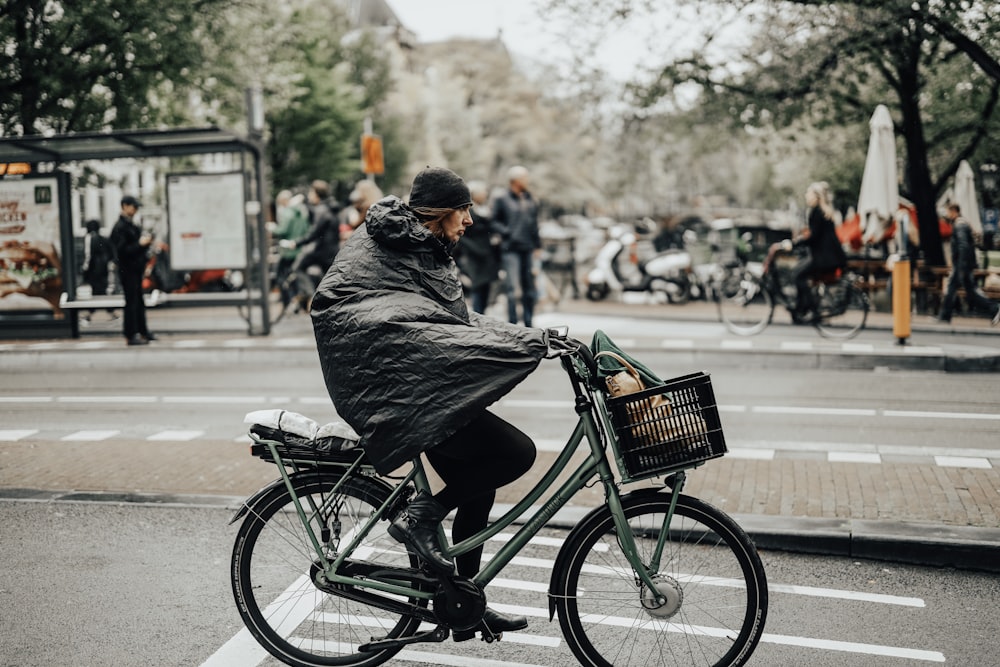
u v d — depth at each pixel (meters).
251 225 14.80
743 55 18.67
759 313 14.81
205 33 19.00
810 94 19.23
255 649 4.05
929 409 9.09
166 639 4.15
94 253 15.14
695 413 3.37
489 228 14.45
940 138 21.69
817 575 4.91
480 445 3.53
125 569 5.02
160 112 21.16
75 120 18.75
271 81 22.03
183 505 6.09
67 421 8.95
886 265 18.19
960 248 15.89
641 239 22.25
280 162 43.22
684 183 70.44
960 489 6.06
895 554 5.09
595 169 70.38
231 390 10.66
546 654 4.02
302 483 3.70
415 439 3.34
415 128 62.03
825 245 14.09
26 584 4.80
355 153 50.72
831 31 17.31
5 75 17.55
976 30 15.70
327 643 3.82
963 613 4.44
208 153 14.63
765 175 49.72
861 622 4.34
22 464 7.12
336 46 54.22
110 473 6.84
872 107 20.23
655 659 3.63
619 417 3.37
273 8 21.47
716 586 3.59
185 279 15.89
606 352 3.50
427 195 3.52
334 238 16.95
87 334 15.45
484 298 14.62
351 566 3.68
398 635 3.76
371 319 3.39
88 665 3.89
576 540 3.64
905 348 12.15
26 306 14.87
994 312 15.80
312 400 9.95
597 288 22.12
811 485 6.21
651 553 3.59
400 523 3.58
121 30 17.28
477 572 3.72
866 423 8.44
